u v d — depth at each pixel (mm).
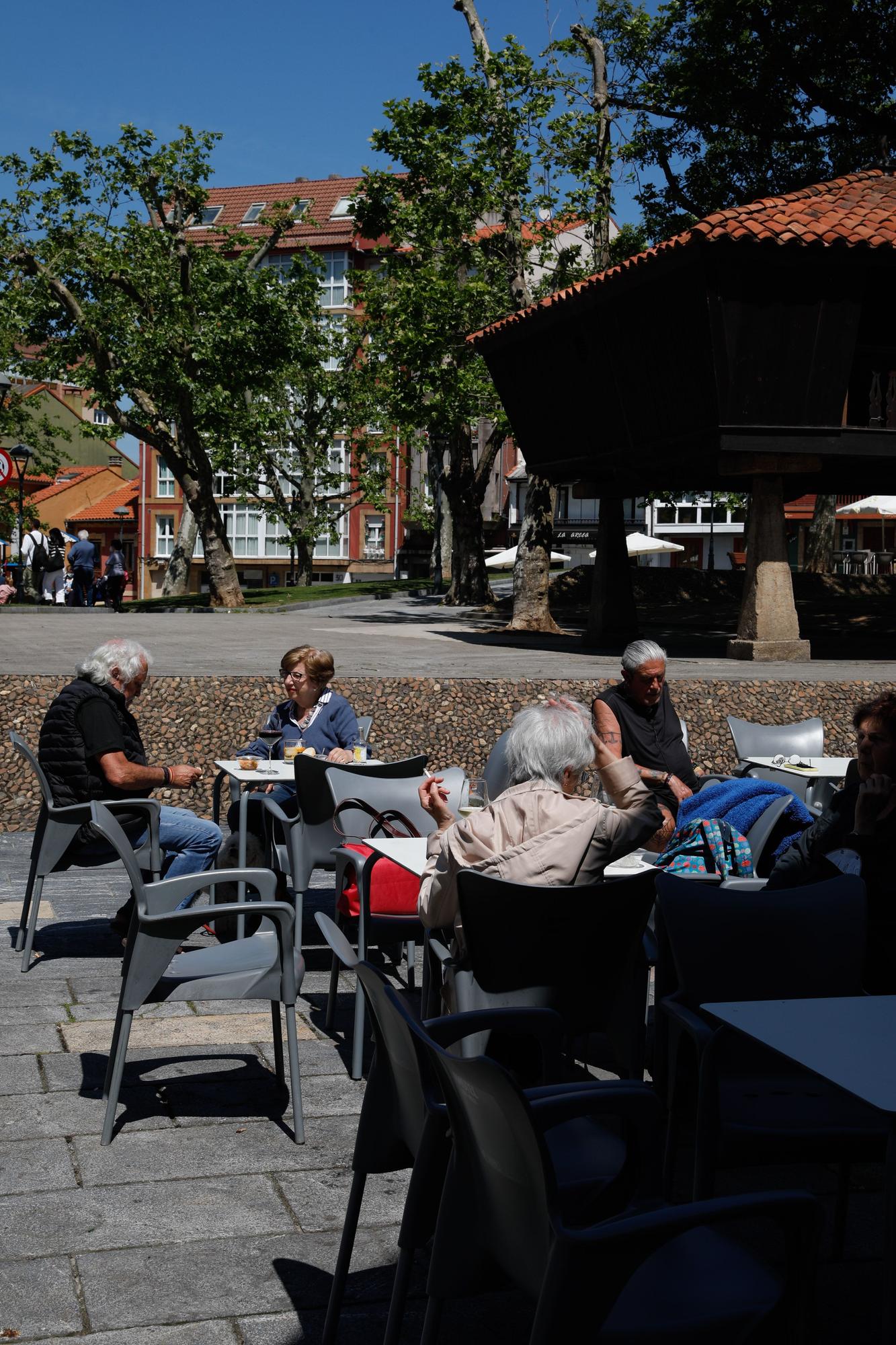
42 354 37531
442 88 25000
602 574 22719
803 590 36781
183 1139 4418
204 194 36562
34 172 35750
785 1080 3844
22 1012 5789
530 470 23266
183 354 36281
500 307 25656
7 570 39781
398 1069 3031
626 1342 2355
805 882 5062
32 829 11133
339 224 79750
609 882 3820
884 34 25531
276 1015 4941
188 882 4480
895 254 17234
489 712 12836
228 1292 3391
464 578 34438
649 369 18641
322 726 8102
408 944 6625
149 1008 5891
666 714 7492
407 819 5770
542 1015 3336
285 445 58906
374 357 27766
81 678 6699
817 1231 2363
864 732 5004
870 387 18125
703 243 16625
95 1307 3289
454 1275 2605
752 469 17953
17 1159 4207
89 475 92562
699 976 3820
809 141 29094
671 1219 2252
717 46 27125
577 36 27438
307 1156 4309
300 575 60125
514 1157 2367
